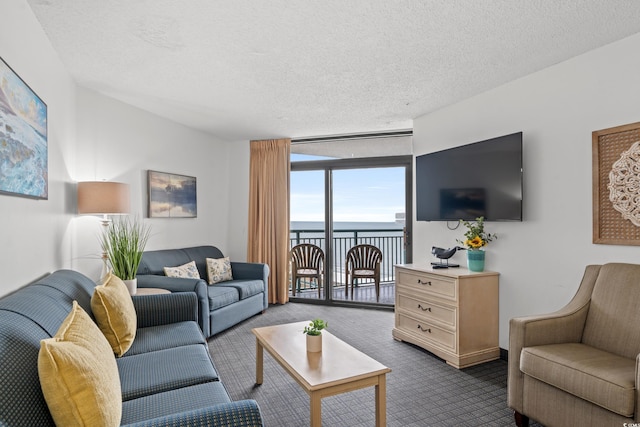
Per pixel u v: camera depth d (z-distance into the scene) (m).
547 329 2.05
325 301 5.02
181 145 4.48
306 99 3.54
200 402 1.50
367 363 1.95
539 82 2.83
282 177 5.07
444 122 3.73
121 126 3.66
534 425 2.08
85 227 3.21
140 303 2.48
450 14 2.07
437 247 3.63
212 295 3.58
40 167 2.14
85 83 3.13
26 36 1.98
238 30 2.24
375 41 2.38
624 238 2.30
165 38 2.35
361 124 4.44
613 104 2.38
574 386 1.71
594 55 2.49
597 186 2.44
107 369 1.26
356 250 5.04
